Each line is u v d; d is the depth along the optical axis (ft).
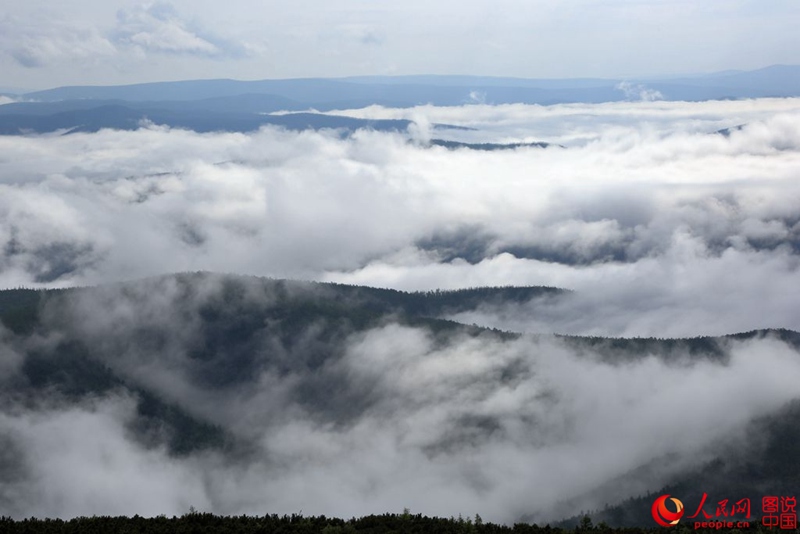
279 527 182.80
